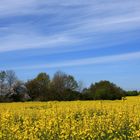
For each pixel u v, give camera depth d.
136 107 20.59
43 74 61.75
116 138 14.41
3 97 58.62
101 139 14.66
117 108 20.03
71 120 15.17
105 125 15.33
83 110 20.75
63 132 13.88
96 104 25.72
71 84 59.81
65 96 53.09
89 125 14.90
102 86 53.25
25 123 15.15
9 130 14.16
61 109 20.17
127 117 16.83
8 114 15.96
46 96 56.03
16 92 59.47
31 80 60.25
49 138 14.38
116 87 52.09
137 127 16.44
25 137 13.27
